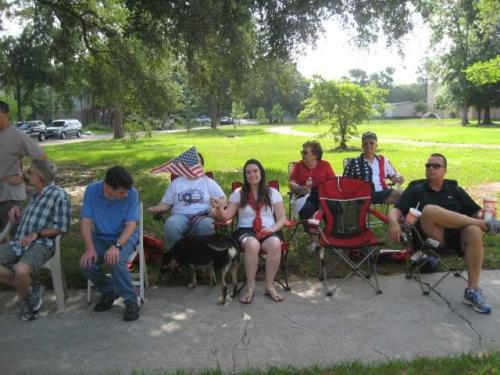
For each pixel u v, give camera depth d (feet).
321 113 68.44
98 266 14.08
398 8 30.14
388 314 13.65
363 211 16.83
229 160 54.95
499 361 10.64
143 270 15.15
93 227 14.37
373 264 16.49
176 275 16.80
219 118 230.48
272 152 65.51
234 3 28.68
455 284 15.85
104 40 50.80
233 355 11.47
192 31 30.96
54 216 13.83
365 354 11.41
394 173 21.72
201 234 16.70
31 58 119.03
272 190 16.39
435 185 15.83
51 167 14.06
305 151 20.62
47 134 128.06
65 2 46.88
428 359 10.89
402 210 16.06
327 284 16.10
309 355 11.41
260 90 40.88
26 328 13.02
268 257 14.88
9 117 16.62
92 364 11.11
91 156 64.90
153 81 51.88
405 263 17.93
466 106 163.22
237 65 33.42
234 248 14.55
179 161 17.52
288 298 14.94
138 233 14.83
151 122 59.98
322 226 19.58
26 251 13.50
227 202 18.07
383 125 167.22
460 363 10.65
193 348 11.84
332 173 20.89
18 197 16.78
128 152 69.51
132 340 12.28
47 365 11.07
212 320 13.42
